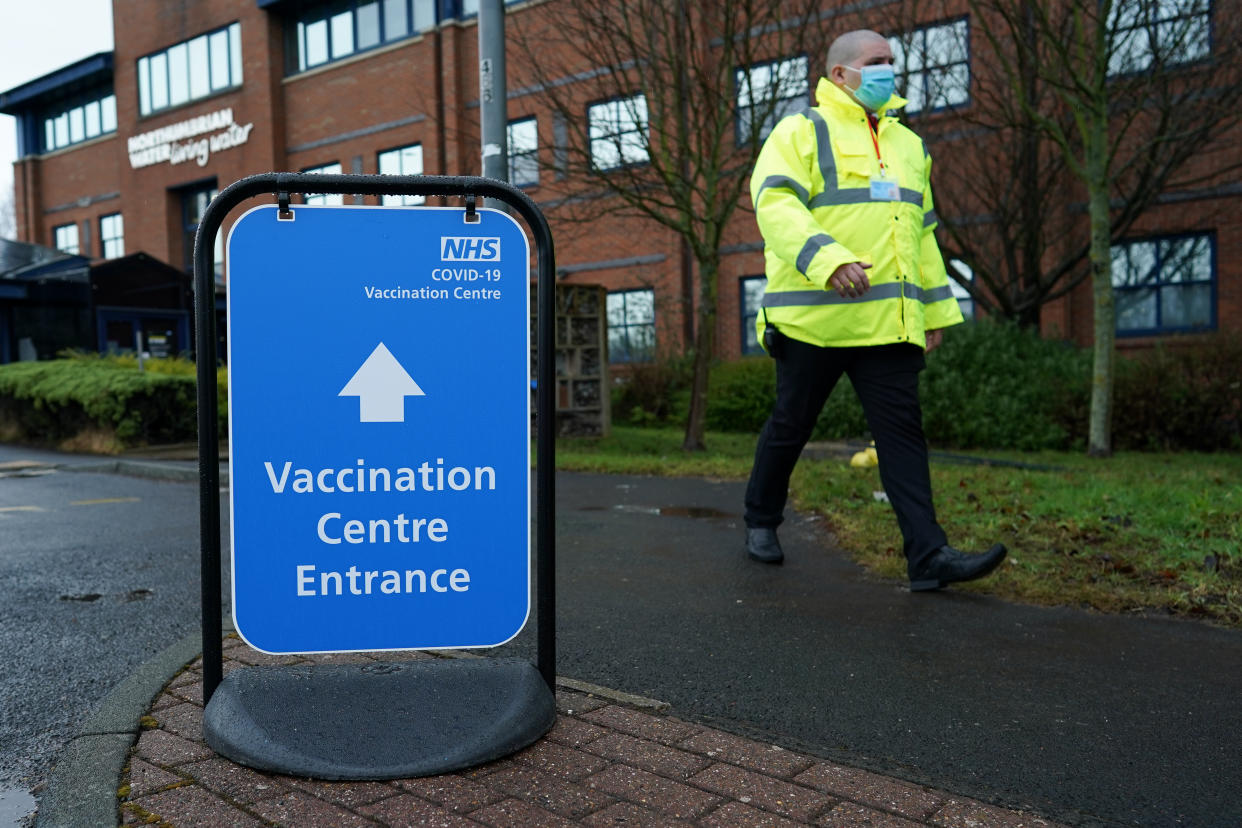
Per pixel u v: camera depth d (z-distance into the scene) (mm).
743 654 3205
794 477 7285
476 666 2600
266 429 2383
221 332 23234
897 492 3971
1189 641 3330
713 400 14672
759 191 3832
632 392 15945
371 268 2408
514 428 2498
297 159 24688
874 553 4672
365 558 2445
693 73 10664
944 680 2941
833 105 3994
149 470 9484
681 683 2922
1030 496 6105
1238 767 2318
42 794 2189
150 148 27672
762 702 2760
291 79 24547
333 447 2416
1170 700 2768
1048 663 3098
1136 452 11219
